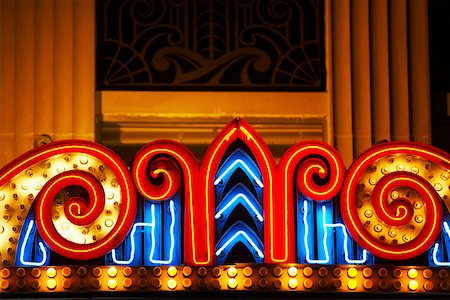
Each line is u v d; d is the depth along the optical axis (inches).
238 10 502.0
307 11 502.0
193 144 494.9
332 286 430.9
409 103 492.4
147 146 439.2
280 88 498.9
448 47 502.3
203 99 497.4
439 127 499.5
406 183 439.2
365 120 490.6
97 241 432.1
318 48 499.2
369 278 432.5
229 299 433.4
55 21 490.3
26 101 485.7
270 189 438.0
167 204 441.7
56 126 485.1
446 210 443.8
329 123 491.8
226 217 442.6
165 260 435.8
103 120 493.7
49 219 431.8
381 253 435.5
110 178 440.1
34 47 488.4
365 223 442.3
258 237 441.7
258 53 499.5
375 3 496.7
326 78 498.0
